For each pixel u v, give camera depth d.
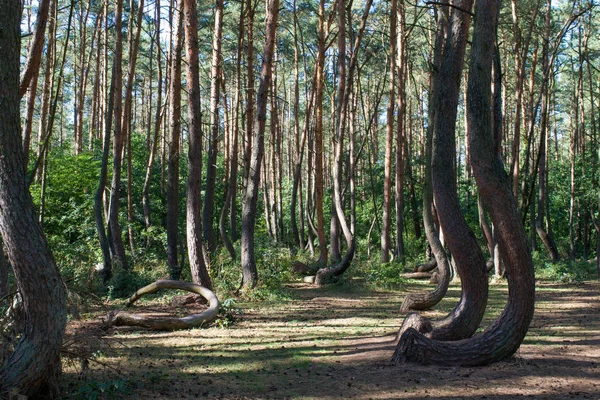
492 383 6.96
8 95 5.69
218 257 19.02
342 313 13.91
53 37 17.94
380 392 6.66
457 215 8.85
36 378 5.75
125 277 16.66
